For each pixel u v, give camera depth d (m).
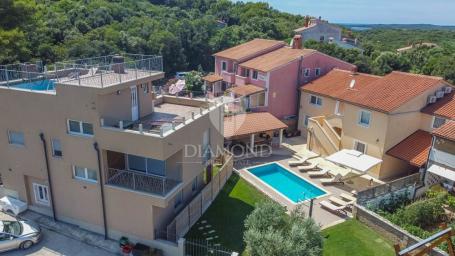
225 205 25.95
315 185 29.70
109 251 20.84
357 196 24.72
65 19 66.12
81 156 20.86
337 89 37.91
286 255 16.03
